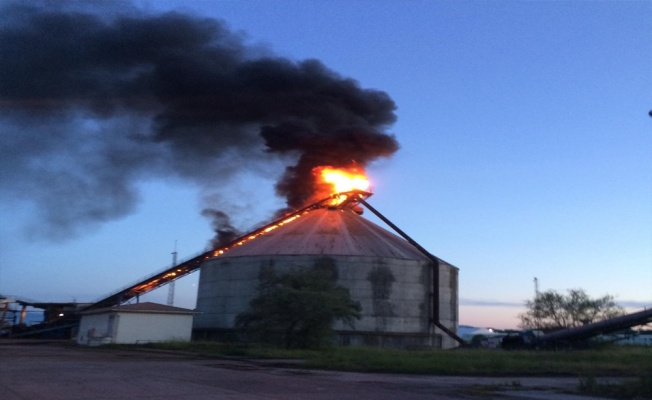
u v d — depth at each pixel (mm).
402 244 75438
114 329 56625
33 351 42062
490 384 22625
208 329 68438
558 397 18234
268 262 67438
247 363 31906
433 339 67625
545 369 30719
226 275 70375
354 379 23500
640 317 58062
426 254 71812
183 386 18297
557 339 58812
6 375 20625
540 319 74875
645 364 34719
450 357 38656
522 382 24031
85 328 65500
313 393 17297
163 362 31188
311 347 46500
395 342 64875
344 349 47281
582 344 59344
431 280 70125
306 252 67750
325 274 52250
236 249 73625
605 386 20672
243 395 16141
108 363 29281
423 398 17078
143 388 17391
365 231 75688
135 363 29688
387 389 19625
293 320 47000
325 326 47375
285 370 27344
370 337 64000
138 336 57562
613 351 51625
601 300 74188
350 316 50594
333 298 47875
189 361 32750
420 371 28875
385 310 66188
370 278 66688
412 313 67500
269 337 47531
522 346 57844
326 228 75000
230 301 68875
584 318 72875
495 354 43719
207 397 15492
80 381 19047
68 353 39812
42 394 15188
